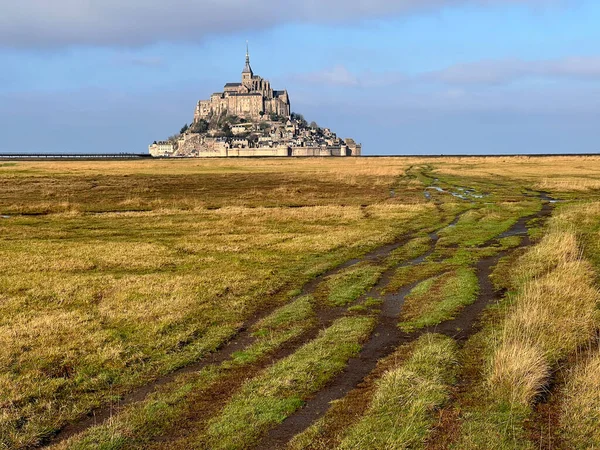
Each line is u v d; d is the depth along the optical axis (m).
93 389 14.73
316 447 11.50
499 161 174.62
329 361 15.90
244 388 14.35
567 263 24.33
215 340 18.23
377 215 48.97
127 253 31.91
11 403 13.59
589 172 104.38
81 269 28.06
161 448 11.82
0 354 16.53
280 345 17.67
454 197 64.38
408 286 24.73
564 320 17.27
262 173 112.25
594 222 38.78
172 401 13.84
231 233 39.75
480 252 31.38
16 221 46.78
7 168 132.38
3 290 23.78
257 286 24.80
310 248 33.34
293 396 13.84
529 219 45.16
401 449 11.19
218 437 12.09
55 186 78.94
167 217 48.91
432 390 13.42
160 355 16.92
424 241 35.84
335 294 23.47
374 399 13.20
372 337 18.16
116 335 18.30
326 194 69.31
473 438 11.52
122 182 87.31
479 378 14.42
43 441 12.30
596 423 11.88
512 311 19.44
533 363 13.92
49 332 18.41
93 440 12.05
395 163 170.12
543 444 11.33
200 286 24.34
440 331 18.33
